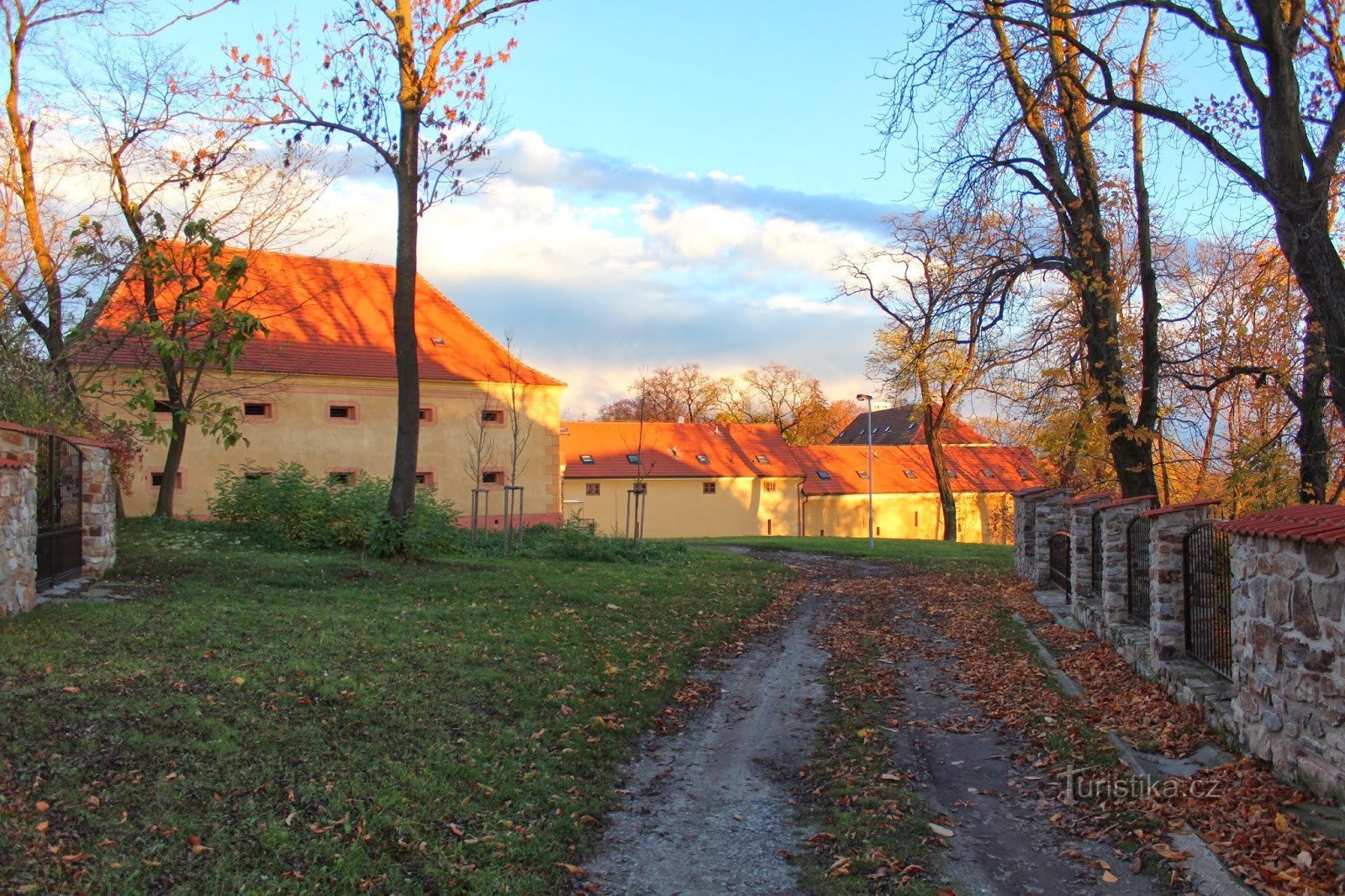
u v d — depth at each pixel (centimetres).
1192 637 845
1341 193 1173
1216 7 1048
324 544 1730
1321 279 991
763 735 800
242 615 943
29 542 909
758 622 1424
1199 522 841
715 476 4556
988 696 918
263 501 1873
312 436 2878
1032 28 1118
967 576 2144
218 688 663
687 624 1291
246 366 2723
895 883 486
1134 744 701
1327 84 1235
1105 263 1612
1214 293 1638
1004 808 602
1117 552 1110
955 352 1802
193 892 409
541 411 3347
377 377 2970
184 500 2666
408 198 1516
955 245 1520
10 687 601
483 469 3203
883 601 1725
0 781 464
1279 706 597
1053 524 1795
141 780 497
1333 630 533
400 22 1458
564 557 1994
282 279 2909
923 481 5122
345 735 620
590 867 520
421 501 1923
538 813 572
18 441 912
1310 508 629
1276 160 991
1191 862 483
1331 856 462
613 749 725
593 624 1166
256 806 495
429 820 523
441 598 1232
